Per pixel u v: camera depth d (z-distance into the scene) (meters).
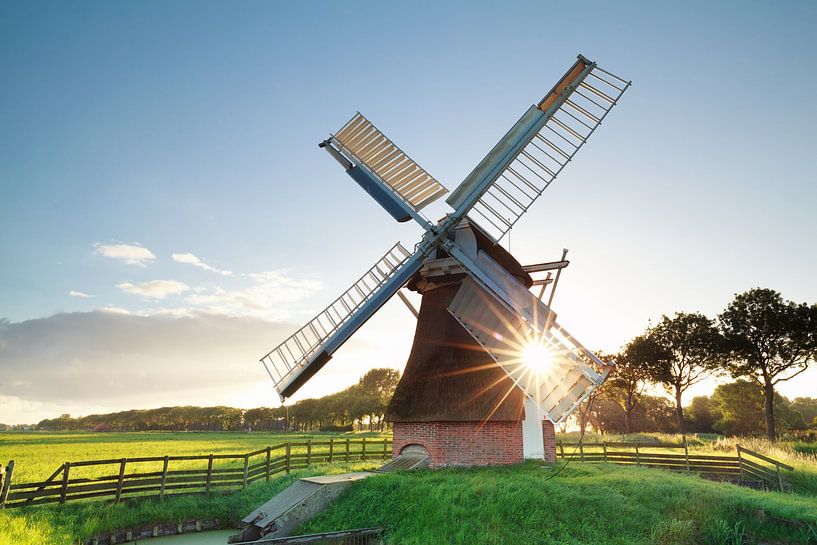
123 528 13.27
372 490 12.49
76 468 25.50
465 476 12.93
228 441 57.72
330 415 108.25
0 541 10.67
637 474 14.89
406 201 17.42
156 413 144.75
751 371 40.22
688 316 43.12
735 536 11.09
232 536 12.52
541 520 10.61
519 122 16.83
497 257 16.72
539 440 16.94
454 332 16.45
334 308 16.70
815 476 17.30
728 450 26.61
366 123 18.92
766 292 39.06
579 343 14.27
